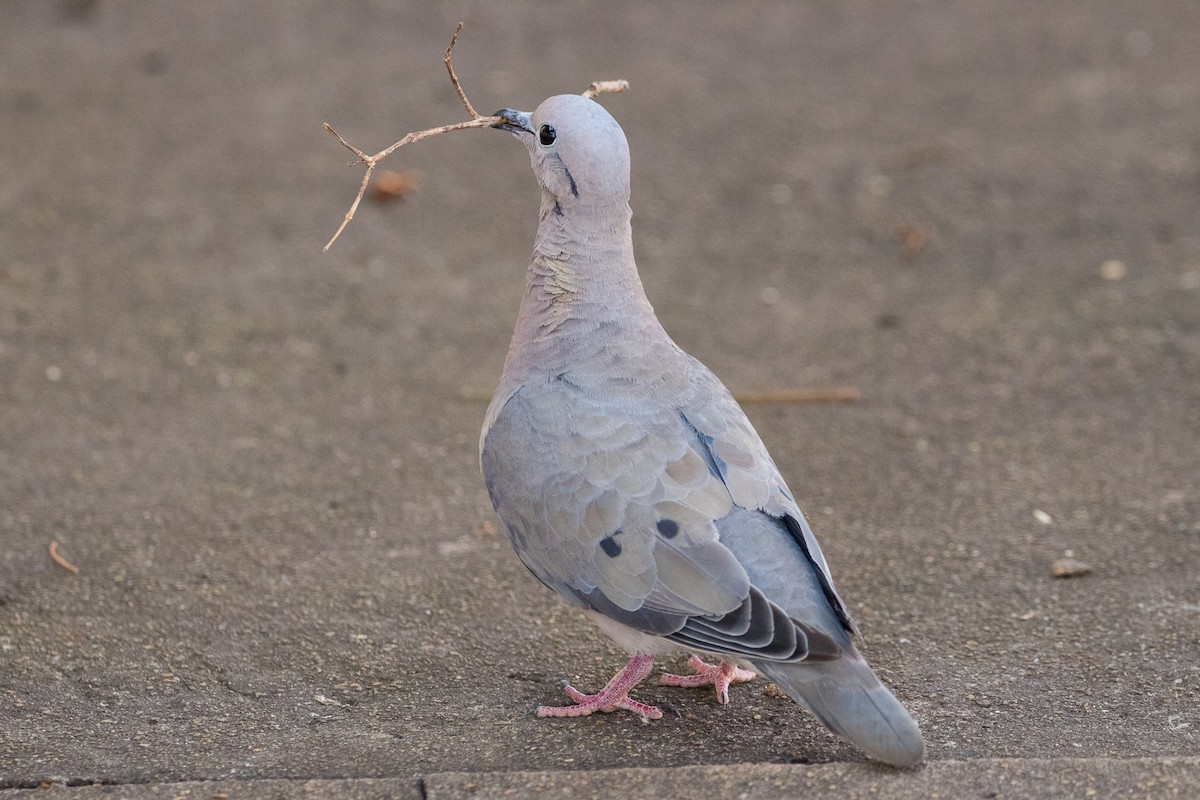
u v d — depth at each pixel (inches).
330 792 293.7
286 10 920.3
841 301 605.3
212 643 375.6
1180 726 328.2
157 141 744.3
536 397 338.0
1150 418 502.6
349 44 870.4
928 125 761.6
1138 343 554.6
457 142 754.2
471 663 369.4
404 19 908.6
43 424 503.5
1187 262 613.3
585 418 327.9
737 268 633.6
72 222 661.3
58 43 867.4
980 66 832.3
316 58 849.5
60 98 791.7
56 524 437.1
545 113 345.7
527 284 356.2
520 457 332.2
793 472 478.3
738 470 319.6
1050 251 634.2
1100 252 629.9
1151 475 463.5
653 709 339.0
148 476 470.6
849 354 561.9
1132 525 432.5
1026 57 840.3
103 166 716.0
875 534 435.5
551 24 902.4
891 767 296.5
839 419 514.6
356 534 437.1
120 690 351.9
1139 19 883.4
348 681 359.6
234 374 545.3
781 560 308.0
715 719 338.6
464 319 592.7
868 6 926.4
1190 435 488.1
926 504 454.0
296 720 338.6
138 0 927.7
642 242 658.2
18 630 377.4
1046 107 773.9
